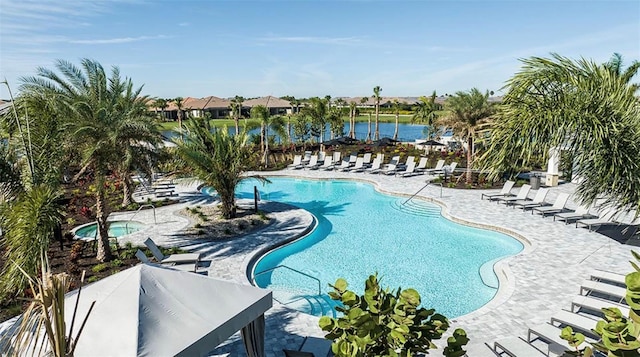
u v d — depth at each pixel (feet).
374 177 93.04
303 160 111.96
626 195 19.11
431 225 60.18
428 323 15.11
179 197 74.49
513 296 34.22
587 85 18.76
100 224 42.57
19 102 38.91
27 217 30.30
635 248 44.09
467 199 69.72
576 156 19.24
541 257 42.47
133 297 19.56
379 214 66.95
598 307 28.66
